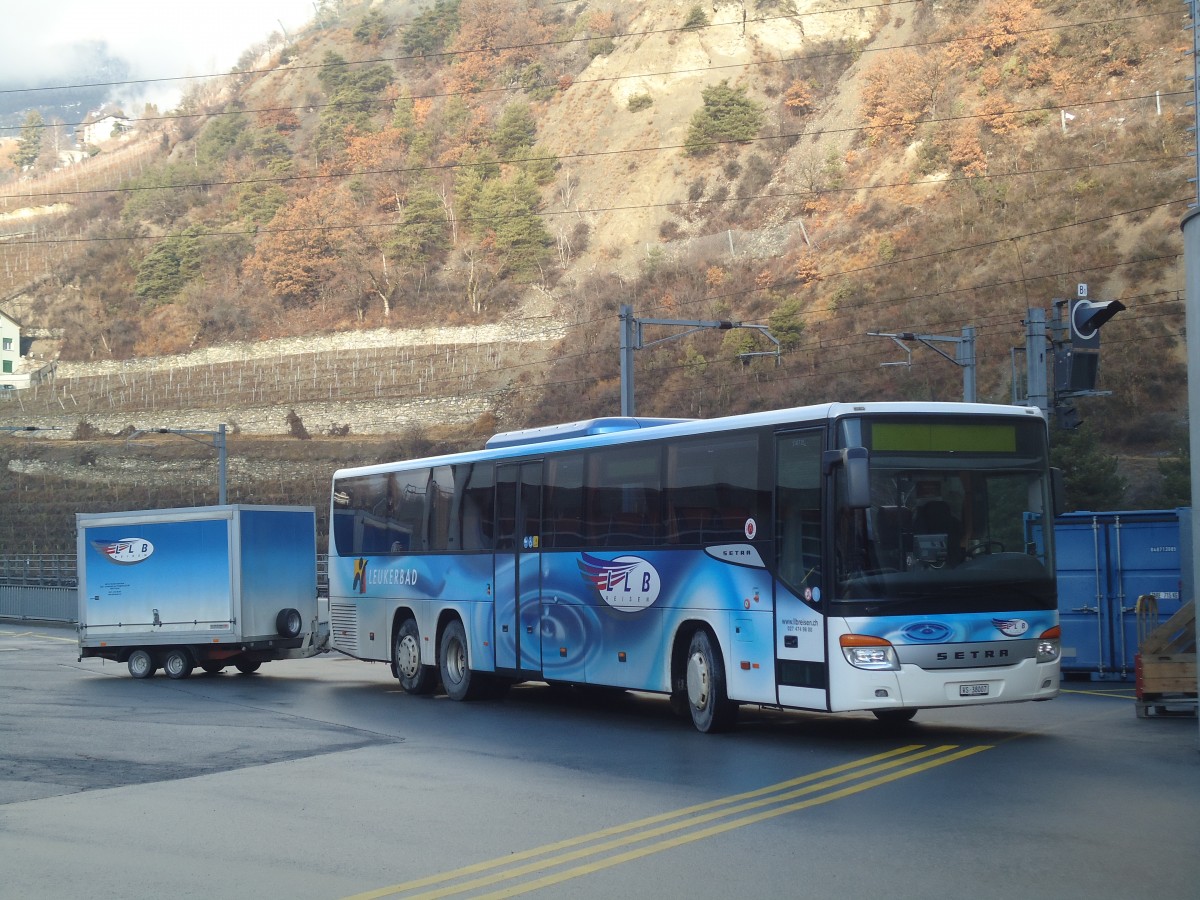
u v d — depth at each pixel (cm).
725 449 1419
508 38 15462
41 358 12175
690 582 1450
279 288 11912
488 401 8906
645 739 1396
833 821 891
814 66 12838
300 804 1017
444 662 1927
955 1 11169
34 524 7988
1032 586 1285
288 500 7781
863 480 1205
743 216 11019
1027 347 2219
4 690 2138
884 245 8456
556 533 1692
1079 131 8425
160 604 2412
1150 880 715
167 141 17250
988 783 1032
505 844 848
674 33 14062
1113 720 1447
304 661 2953
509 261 11594
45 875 782
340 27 18725
